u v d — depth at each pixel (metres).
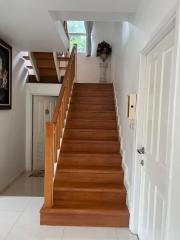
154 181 2.07
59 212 2.84
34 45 4.58
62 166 3.69
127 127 3.42
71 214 2.86
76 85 5.92
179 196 1.31
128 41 3.55
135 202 2.68
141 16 2.54
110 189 3.20
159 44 2.04
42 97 6.51
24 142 6.01
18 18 3.19
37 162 6.47
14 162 5.26
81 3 2.76
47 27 3.53
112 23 6.82
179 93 1.33
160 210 1.87
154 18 1.97
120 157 3.82
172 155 1.42
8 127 4.79
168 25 1.64
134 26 3.00
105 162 3.82
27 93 6.06
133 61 3.01
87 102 5.40
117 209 2.95
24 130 5.98
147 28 2.23
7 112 4.70
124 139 3.74
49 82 6.13
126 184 3.23
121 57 4.55
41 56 5.43
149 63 2.41
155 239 2.00
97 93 5.68
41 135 6.56
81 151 4.11
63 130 4.27
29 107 6.08
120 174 3.50
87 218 2.87
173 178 1.40
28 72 6.06
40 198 3.52
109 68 7.07
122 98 4.19
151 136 2.23
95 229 2.79
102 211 2.88
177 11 1.38
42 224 2.82
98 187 3.26
